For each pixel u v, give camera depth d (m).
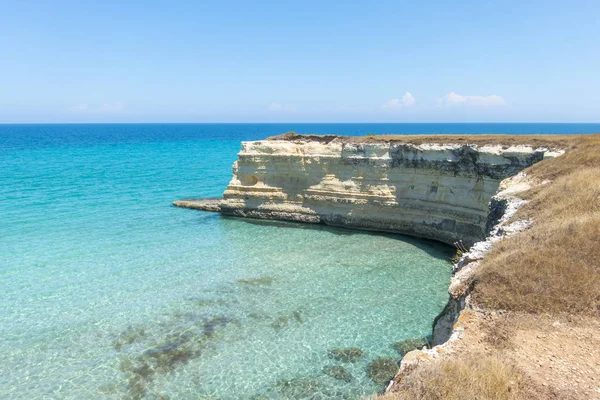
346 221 36.72
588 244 12.75
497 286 11.66
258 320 19.02
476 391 7.84
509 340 9.90
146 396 13.96
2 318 18.98
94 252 28.17
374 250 29.92
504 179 26.53
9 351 16.44
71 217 37.41
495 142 30.48
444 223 32.31
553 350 9.49
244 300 21.06
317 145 38.25
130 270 25.02
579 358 9.19
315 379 14.87
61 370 15.30
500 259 12.96
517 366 9.00
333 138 41.00
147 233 33.47
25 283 22.83
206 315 19.45
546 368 8.93
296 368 15.50
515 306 10.97
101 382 14.65
